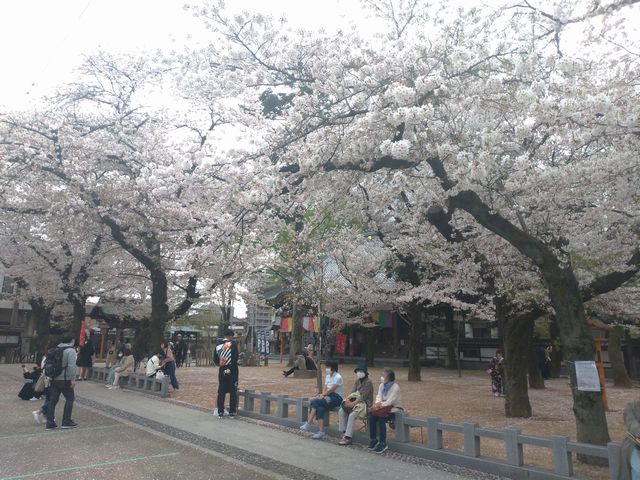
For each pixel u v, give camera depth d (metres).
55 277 19.86
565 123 6.89
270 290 26.89
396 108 6.48
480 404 12.34
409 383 18.14
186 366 28.05
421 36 7.17
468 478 6.00
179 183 9.79
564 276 6.96
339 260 16.61
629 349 22.11
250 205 6.98
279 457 6.93
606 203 8.55
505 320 11.11
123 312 25.67
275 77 8.52
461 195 7.22
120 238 15.17
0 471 6.07
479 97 6.72
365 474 6.11
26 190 14.39
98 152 13.43
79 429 8.77
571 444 5.63
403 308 19.69
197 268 13.56
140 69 14.67
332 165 6.94
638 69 7.59
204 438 8.14
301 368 20.64
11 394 13.75
